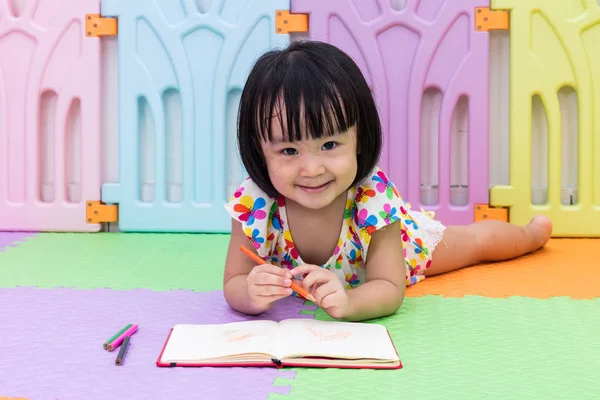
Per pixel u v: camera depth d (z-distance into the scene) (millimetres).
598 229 1678
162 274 1318
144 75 1746
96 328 980
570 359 847
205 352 839
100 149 1781
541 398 730
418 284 1236
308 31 1713
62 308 1083
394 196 1062
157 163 1767
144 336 942
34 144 1787
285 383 770
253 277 950
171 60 1741
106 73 1788
